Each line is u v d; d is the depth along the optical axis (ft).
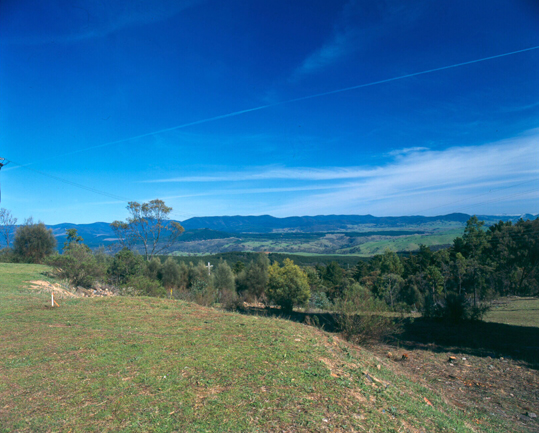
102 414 13.39
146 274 102.42
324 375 17.84
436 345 38.40
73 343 22.52
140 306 37.19
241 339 23.91
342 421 13.62
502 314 72.84
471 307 54.65
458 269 105.70
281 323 30.12
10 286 55.36
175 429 12.50
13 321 27.99
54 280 66.95
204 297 68.49
